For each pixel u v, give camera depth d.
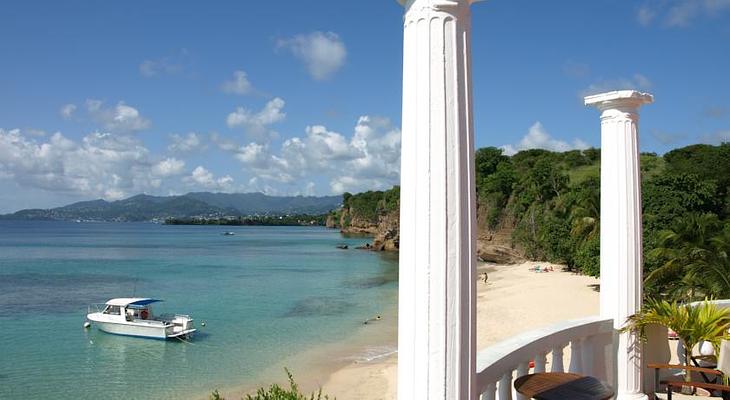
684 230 27.41
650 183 46.62
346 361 28.62
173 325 35.19
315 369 27.23
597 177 72.50
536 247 79.38
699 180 46.53
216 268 81.44
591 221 44.59
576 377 5.22
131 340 34.53
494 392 4.97
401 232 3.86
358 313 43.50
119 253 113.12
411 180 3.75
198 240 175.00
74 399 23.67
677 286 22.14
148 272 75.38
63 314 43.34
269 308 46.09
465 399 3.70
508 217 88.38
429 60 3.69
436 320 3.64
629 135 7.03
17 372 27.72
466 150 3.72
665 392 7.35
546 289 49.53
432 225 3.64
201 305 47.84
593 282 53.12
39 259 96.69
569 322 6.60
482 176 107.19
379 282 64.25
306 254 111.50
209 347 32.53
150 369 28.14
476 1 3.84
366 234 196.25
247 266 84.81
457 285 3.66
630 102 6.99
